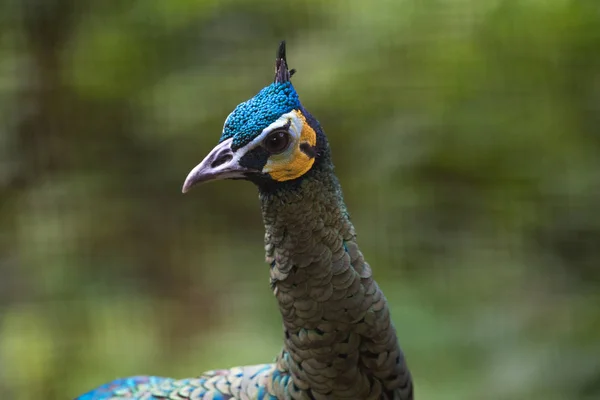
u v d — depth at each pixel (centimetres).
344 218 410
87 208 1193
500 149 991
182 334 1124
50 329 1059
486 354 832
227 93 1203
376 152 1084
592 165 902
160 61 1222
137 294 1186
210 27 1233
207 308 1175
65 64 1145
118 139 1239
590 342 781
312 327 410
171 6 1196
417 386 804
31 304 1095
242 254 1289
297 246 402
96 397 538
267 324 1086
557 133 942
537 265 936
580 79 930
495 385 774
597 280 880
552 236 930
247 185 1331
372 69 1098
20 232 1134
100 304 1117
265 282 1206
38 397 994
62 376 1011
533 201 949
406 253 1059
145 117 1216
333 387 420
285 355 443
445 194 1051
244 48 1230
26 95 1114
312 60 1152
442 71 1056
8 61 1105
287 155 391
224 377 490
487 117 998
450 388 785
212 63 1219
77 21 1155
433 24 1076
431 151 1028
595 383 734
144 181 1259
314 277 403
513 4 973
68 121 1164
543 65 961
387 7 1122
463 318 905
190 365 1020
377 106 1112
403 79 1086
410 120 1054
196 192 1320
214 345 1052
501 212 982
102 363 1034
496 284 955
